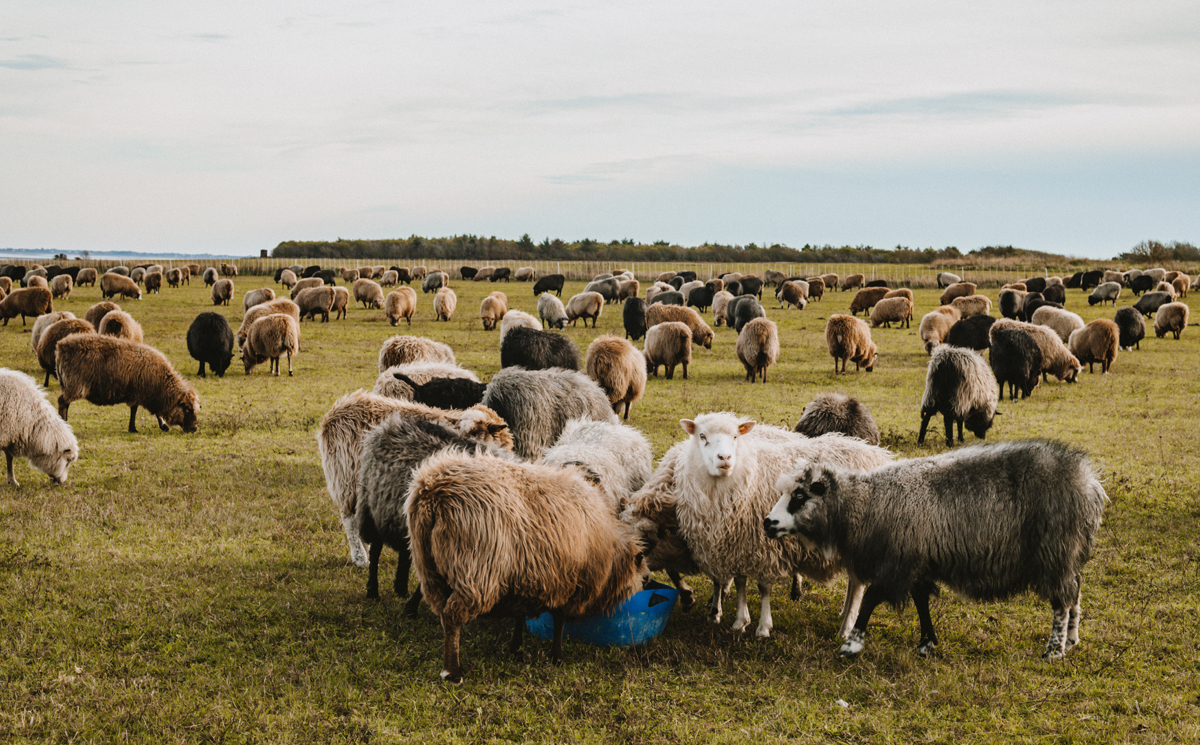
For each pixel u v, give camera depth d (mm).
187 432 15742
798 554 7359
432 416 8945
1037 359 20719
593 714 5715
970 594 6789
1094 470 6914
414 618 7422
